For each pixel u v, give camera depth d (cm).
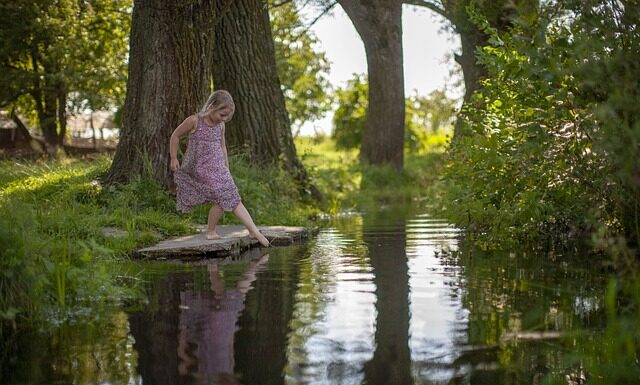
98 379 295
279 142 1185
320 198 1253
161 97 886
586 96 436
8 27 2434
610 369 298
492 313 393
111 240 663
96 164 1023
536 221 643
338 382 288
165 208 850
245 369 305
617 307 398
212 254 660
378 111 2153
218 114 712
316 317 390
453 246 687
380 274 526
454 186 820
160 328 371
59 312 411
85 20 2548
